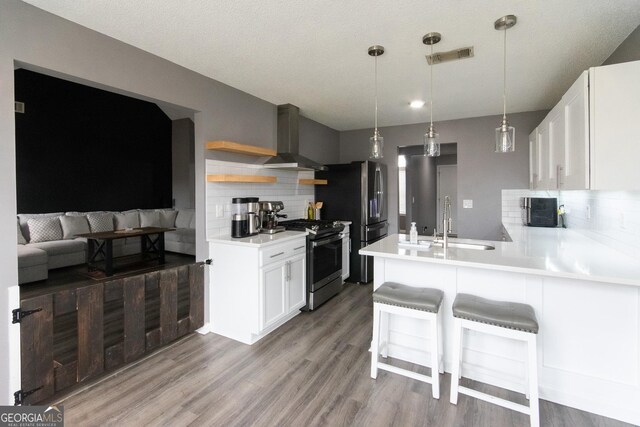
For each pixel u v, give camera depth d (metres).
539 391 1.94
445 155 7.33
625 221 2.12
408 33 2.07
